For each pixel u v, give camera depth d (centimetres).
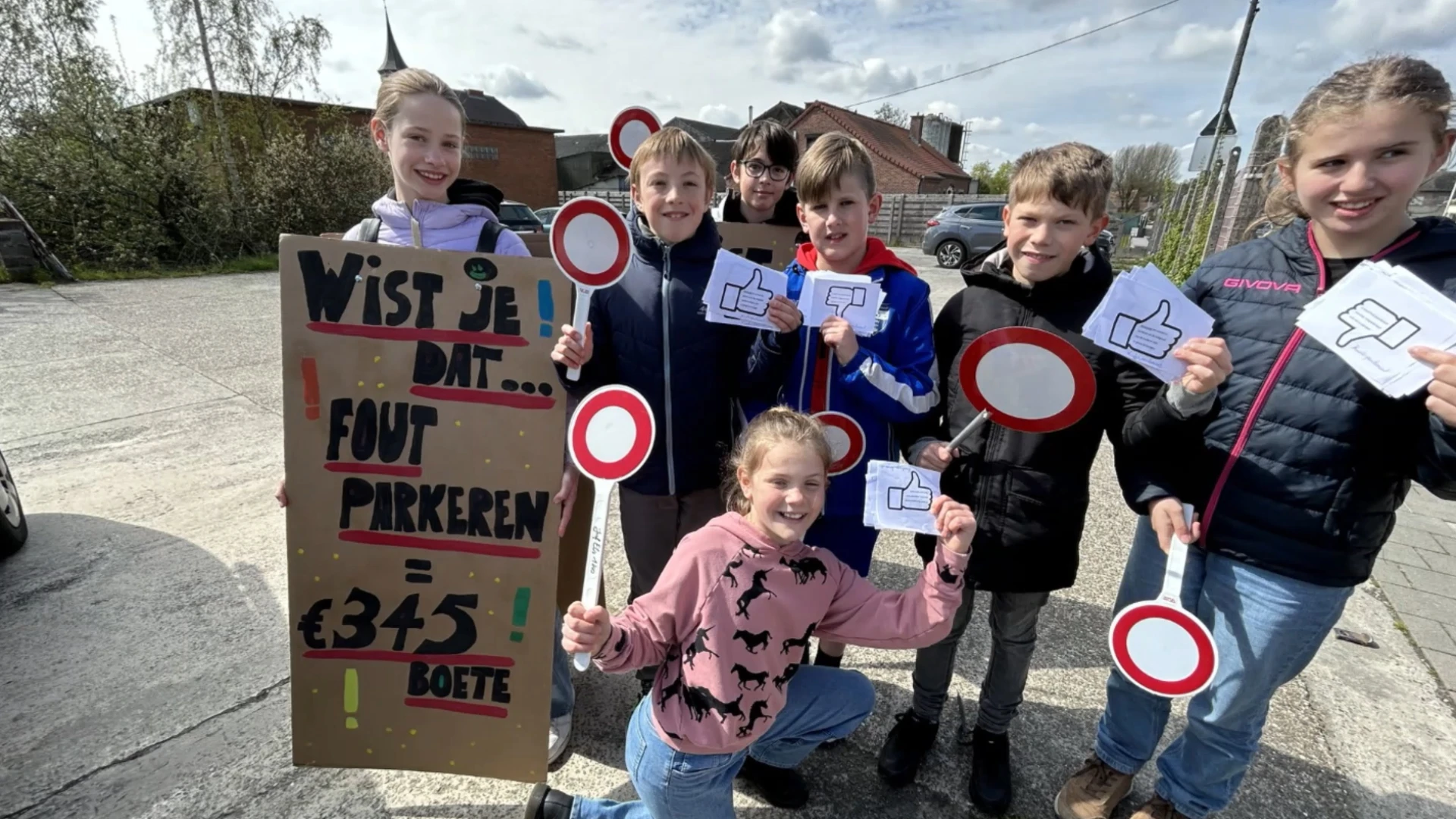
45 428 415
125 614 246
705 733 139
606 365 180
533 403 158
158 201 1168
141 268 1144
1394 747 197
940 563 138
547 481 160
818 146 170
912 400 162
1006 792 175
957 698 216
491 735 167
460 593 163
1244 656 140
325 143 1434
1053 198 145
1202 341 122
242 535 300
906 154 2552
